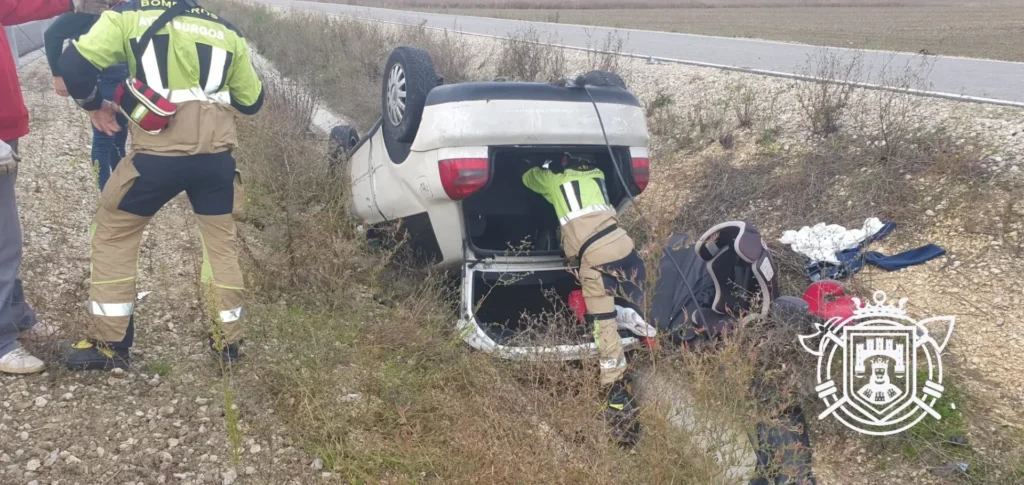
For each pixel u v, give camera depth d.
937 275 4.81
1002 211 5.11
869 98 7.41
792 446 3.24
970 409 3.74
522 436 3.22
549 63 11.50
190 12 3.37
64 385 3.43
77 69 3.18
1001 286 4.55
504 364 4.12
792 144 6.90
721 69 10.23
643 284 3.79
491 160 4.27
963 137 6.05
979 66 10.68
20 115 3.45
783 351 4.01
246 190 6.12
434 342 4.26
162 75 3.25
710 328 4.07
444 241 4.60
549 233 5.12
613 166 4.61
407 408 3.54
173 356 3.87
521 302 4.95
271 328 4.23
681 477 3.12
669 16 32.78
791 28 22.38
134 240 3.50
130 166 3.31
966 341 4.20
